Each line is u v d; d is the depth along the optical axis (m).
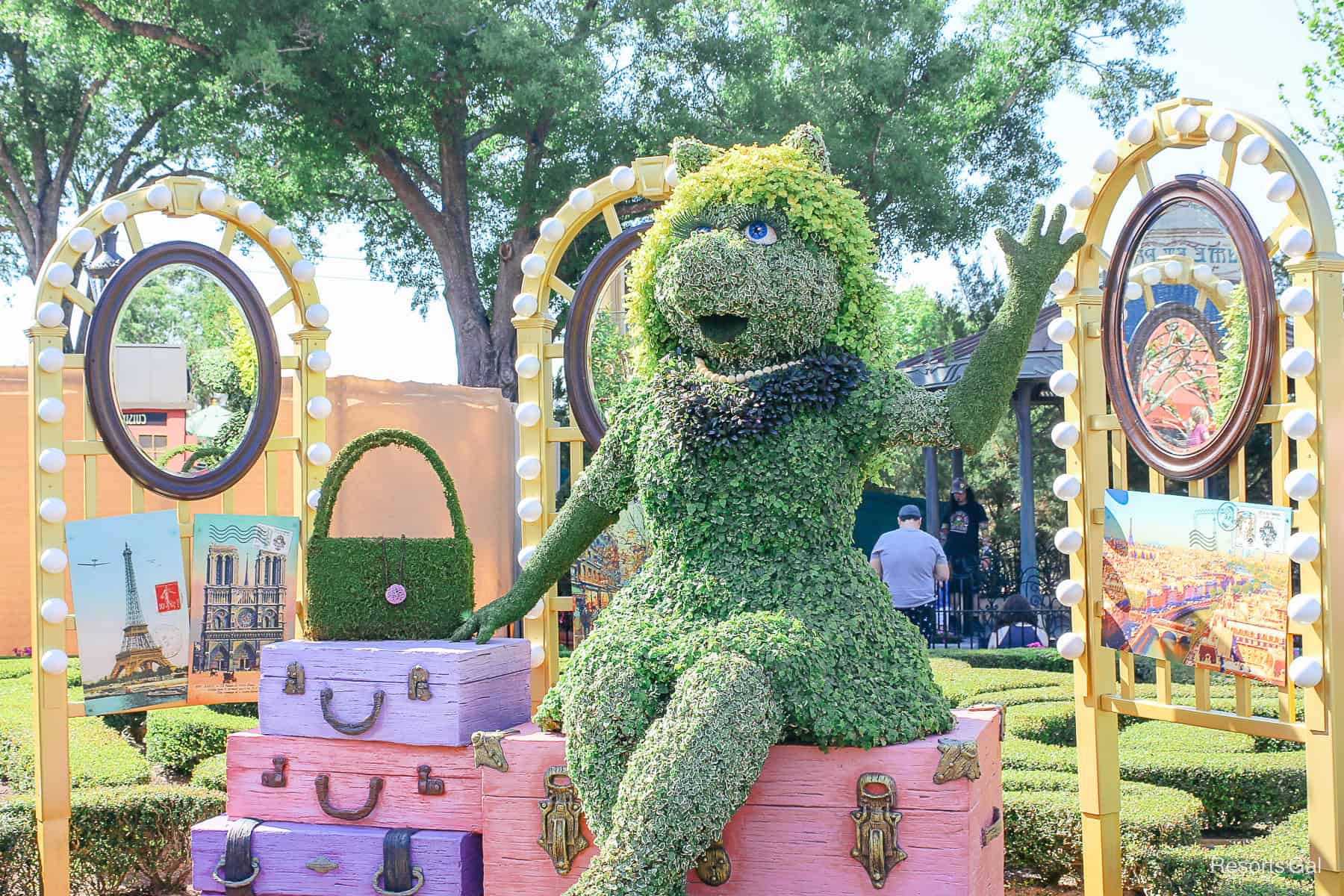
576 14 14.76
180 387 4.53
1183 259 3.59
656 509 3.46
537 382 4.74
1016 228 15.70
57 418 4.26
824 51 14.63
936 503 13.98
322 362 4.81
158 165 17.47
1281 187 3.18
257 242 4.82
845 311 3.51
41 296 4.28
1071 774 4.74
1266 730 3.33
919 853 2.99
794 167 3.46
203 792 4.43
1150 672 8.43
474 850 3.70
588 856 3.28
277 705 3.93
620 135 14.27
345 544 4.13
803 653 3.05
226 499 4.66
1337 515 3.13
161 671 4.39
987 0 17.42
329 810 3.84
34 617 4.22
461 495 9.17
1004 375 3.30
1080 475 3.96
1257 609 3.31
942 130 15.52
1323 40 13.07
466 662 3.74
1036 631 11.30
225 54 12.97
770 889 3.10
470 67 13.39
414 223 17.39
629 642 3.20
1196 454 3.52
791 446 3.29
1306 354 3.13
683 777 2.80
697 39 14.72
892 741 3.06
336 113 13.56
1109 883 3.85
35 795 4.47
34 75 15.77
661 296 3.49
